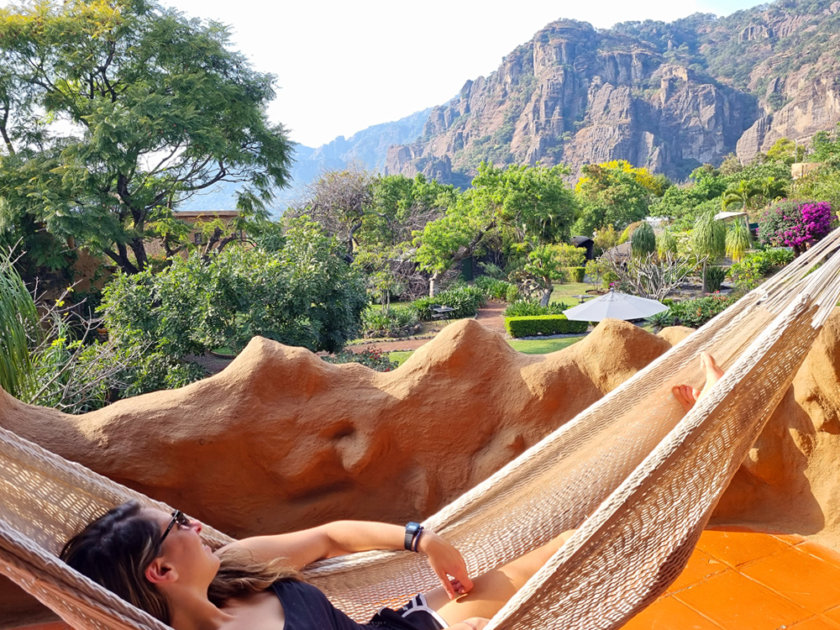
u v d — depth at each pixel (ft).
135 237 82.33
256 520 10.19
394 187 154.20
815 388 10.02
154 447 9.63
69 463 5.53
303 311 41.29
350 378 10.67
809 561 9.71
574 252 123.85
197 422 9.83
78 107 82.79
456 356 10.55
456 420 10.43
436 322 88.84
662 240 99.25
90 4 83.51
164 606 4.83
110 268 84.53
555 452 7.29
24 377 13.93
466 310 92.89
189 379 36.58
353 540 6.49
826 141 242.99
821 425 10.12
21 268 76.38
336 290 44.21
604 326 10.49
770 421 10.62
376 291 85.81
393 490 10.57
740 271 85.25
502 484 7.09
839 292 6.15
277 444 10.08
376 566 6.55
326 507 10.37
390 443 10.44
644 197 248.52
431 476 10.43
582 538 4.75
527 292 97.40
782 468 10.66
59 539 5.47
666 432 7.88
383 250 96.43
